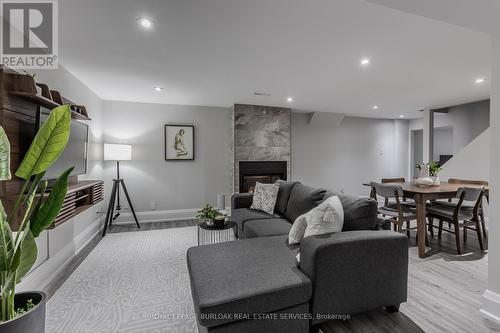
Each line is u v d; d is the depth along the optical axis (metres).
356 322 1.73
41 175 1.36
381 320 1.75
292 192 3.14
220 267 1.65
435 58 2.66
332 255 1.59
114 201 4.12
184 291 2.15
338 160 6.28
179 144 4.77
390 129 6.71
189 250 1.97
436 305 1.92
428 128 5.28
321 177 6.15
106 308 1.91
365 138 6.50
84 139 2.98
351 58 2.66
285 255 1.86
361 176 6.48
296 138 5.91
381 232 1.83
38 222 1.34
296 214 2.85
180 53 2.53
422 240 2.89
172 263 2.73
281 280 1.51
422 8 1.45
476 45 2.37
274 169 5.12
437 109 5.33
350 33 2.15
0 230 1.15
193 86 3.63
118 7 1.76
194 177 4.90
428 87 3.73
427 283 2.26
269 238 2.23
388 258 1.75
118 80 3.33
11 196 1.90
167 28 2.05
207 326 1.29
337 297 1.61
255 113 4.93
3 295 1.20
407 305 1.92
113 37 2.20
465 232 3.37
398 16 1.89
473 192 2.98
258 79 3.34
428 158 5.29
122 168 4.48
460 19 1.57
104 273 2.49
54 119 1.31
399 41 2.29
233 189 4.82
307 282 1.51
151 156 4.63
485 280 2.32
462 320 1.75
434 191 2.96
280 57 2.63
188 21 1.95
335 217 1.86
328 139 6.19
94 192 2.98
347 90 3.89
